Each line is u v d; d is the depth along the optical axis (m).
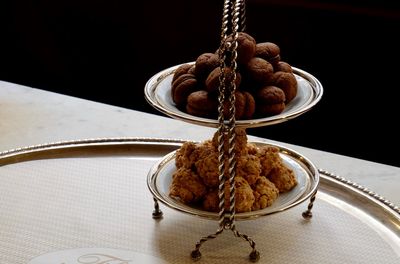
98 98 2.08
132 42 1.95
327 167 1.17
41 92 1.40
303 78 1.05
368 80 1.74
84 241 1.02
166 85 1.04
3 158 1.17
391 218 1.05
